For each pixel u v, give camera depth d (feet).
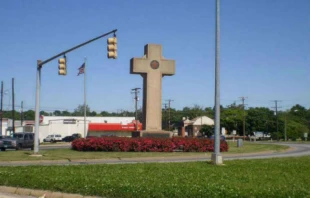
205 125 338.34
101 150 104.01
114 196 34.45
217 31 65.05
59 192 37.37
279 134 351.67
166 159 83.51
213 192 33.27
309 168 55.72
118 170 52.42
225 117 379.35
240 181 41.37
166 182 39.75
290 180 42.47
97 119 302.04
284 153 107.65
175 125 419.54
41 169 53.72
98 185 37.78
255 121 370.32
